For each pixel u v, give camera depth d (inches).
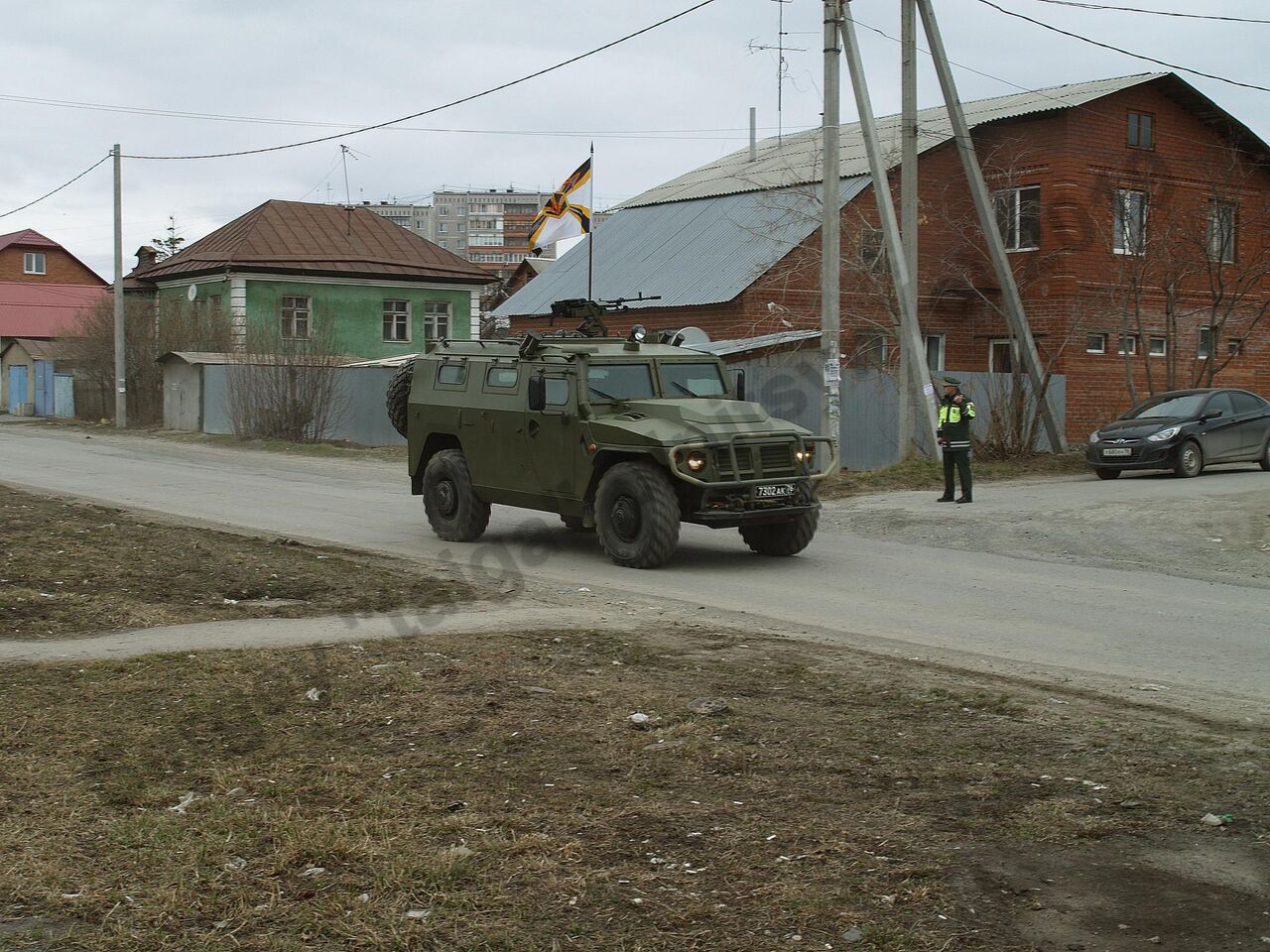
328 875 177.2
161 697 271.9
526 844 186.9
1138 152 1165.1
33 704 266.1
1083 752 234.7
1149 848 187.5
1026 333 895.7
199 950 154.9
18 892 170.7
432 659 307.9
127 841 188.2
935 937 158.6
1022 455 893.2
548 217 1194.0
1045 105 1144.8
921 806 205.3
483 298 2428.6
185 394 1455.5
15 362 1962.4
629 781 218.1
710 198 1359.5
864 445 895.7
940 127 1195.3
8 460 1019.3
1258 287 1245.7
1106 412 1160.8
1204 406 837.8
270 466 992.2
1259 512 606.2
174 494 757.9
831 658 320.5
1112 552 528.4
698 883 174.7
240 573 433.1
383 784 215.9
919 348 808.3
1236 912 166.1
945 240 1176.2
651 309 1203.9
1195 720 259.9
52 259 2635.3
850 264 1003.9
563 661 310.0
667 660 315.0
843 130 1443.2
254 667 298.0
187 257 1825.8
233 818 197.3
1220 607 406.9
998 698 275.4
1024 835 192.1
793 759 230.5
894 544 565.3
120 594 396.2
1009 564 505.0
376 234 1838.1
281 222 1782.7
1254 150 1211.9
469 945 155.8
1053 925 162.2
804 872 178.4
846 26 754.2
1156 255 1047.6
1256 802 206.2
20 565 437.4
